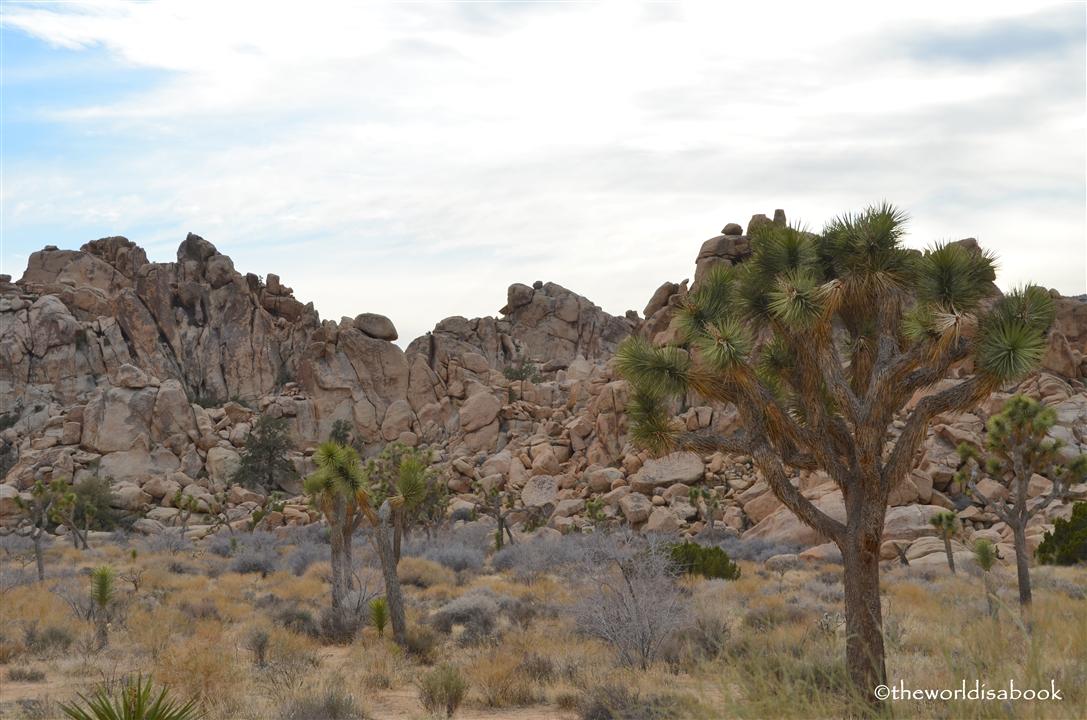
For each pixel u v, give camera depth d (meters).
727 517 51.78
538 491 65.19
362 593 21.17
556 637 17.72
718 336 10.84
